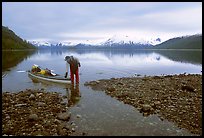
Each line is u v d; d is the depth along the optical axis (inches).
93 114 619.5
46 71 1242.0
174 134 495.2
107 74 1457.9
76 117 593.3
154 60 3016.7
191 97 774.5
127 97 788.0
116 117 596.7
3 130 494.3
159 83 1029.8
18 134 480.7
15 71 1563.7
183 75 1306.6
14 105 666.8
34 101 716.0
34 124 532.1
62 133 490.6
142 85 990.4
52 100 738.8
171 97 774.5
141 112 635.5
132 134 494.6
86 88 965.8
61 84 1059.9
